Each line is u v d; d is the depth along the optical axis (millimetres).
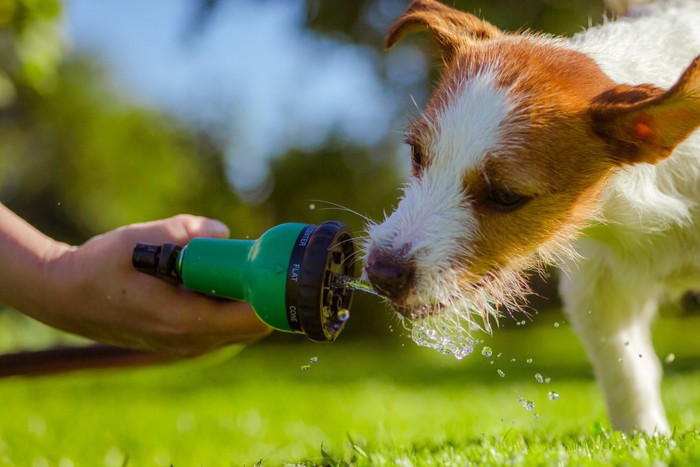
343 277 3117
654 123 3688
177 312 3219
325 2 13391
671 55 4328
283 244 3006
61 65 27234
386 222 3840
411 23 4555
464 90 3908
